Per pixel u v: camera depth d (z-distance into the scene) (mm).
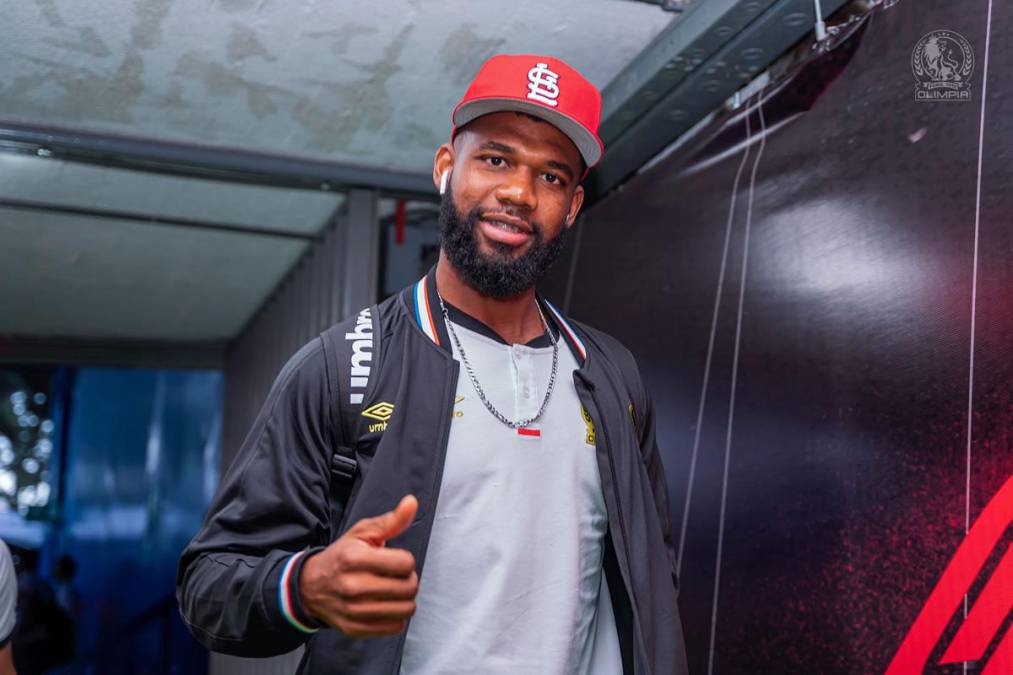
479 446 1273
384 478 1212
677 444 2285
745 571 1979
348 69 2529
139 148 2945
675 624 1324
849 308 1785
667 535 1551
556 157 1349
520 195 1306
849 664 1675
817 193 1929
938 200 1606
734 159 2248
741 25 2068
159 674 6465
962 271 1535
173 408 6762
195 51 2430
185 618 1207
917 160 1672
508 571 1236
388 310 1364
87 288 4676
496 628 1214
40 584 5809
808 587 1799
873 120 1800
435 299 1376
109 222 3688
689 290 2330
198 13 2256
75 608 6598
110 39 2365
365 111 2793
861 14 1898
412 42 2391
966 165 1560
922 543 1554
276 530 1195
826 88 1960
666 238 2469
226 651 1150
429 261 3674
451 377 1287
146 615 6477
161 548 6617
